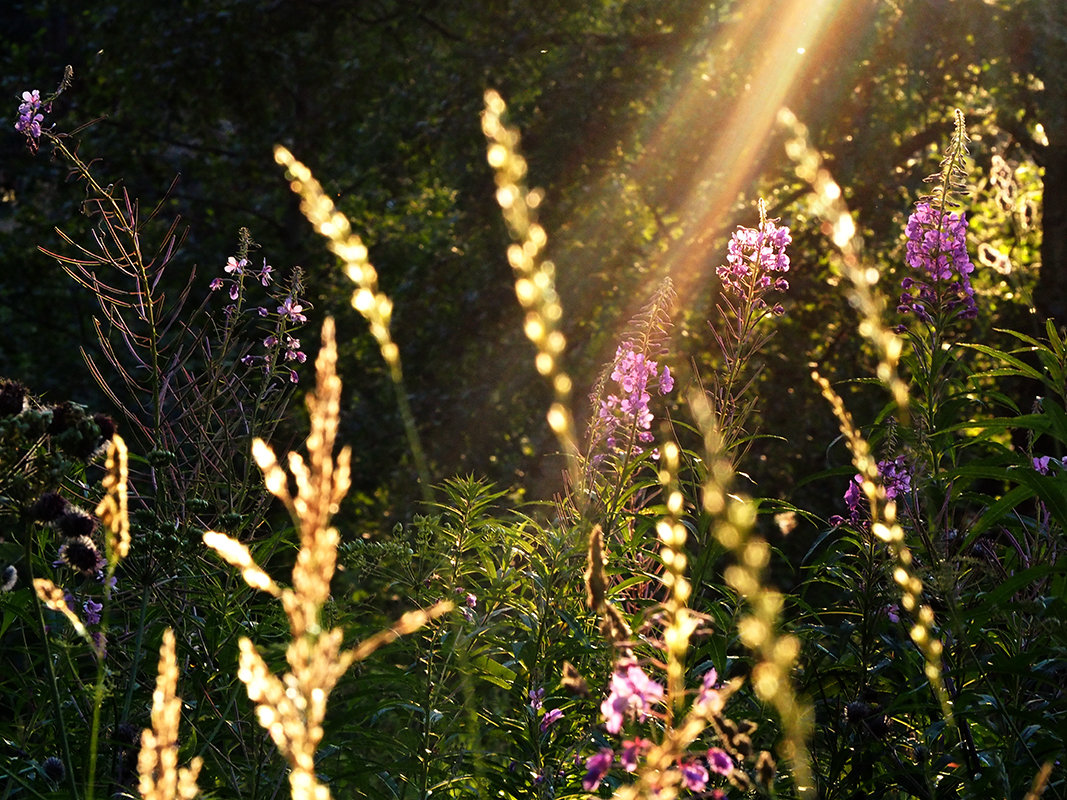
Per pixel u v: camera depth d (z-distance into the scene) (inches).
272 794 117.8
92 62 621.0
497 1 579.2
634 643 58.9
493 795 123.7
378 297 57.0
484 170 569.6
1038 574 104.3
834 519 124.7
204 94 629.3
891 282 495.2
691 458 127.7
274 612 137.2
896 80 467.5
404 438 566.6
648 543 138.3
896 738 123.0
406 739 122.6
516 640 136.7
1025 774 104.3
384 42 621.6
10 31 788.6
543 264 48.5
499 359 558.6
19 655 151.7
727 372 137.7
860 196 498.3
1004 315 460.4
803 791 54.9
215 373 145.9
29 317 658.8
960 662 109.3
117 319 147.1
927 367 125.6
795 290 504.1
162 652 57.5
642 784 53.9
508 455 540.4
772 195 530.6
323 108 633.0
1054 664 113.6
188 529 116.4
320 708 49.6
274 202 690.8
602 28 608.1
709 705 53.7
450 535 134.7
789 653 49.6
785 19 477.1
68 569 126.6
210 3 597.3
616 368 129.6
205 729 132.6
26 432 93.4
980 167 459.8
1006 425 119.0
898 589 109.1
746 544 49.1
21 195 668.1
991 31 425.1
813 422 491.5
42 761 129.2
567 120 534.9
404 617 52.3
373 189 675.4
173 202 666.8
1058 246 438.6
